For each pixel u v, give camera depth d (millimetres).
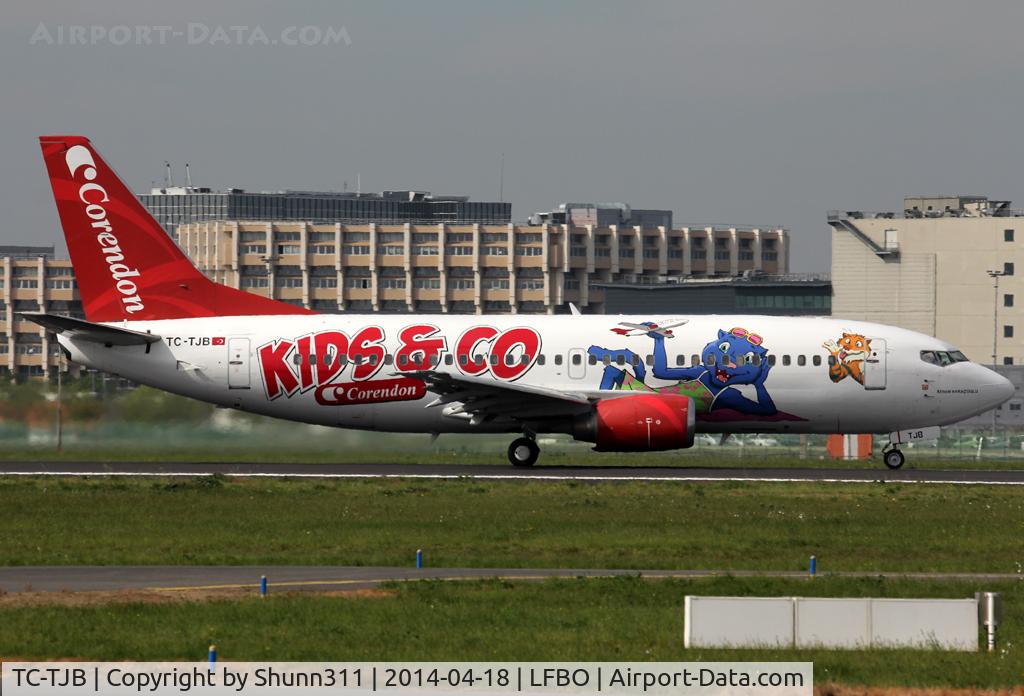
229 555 127438
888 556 130625
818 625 86938
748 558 128000
